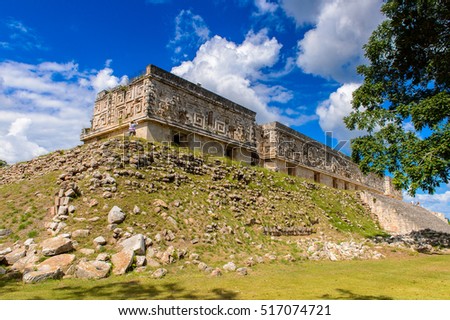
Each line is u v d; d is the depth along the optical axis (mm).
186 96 26234
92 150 19172
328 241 20734
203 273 11633
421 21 20734
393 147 20422
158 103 23891
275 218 21609
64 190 14961
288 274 12141
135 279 10281
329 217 27469
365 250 18500
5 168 25656
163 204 16062
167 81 24734
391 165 20500
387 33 22453
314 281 10867
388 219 33781
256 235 18062
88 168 17469
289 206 25031
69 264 10766
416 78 22984
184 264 12281
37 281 9625
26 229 13484
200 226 15961
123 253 11531
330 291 9406
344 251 17672
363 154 22125
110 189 15625
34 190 17266
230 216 18719
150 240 12992
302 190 29906
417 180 18328
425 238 24797
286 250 16844
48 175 19438
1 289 8906
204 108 27719
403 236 26141
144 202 15797
